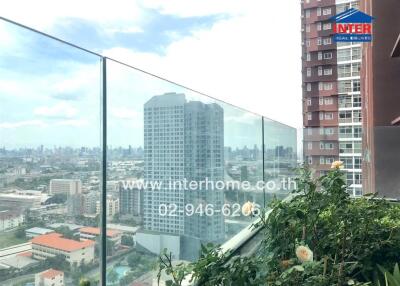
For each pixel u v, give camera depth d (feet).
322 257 5.86
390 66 19.07
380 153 16.69
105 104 4.80
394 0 19.25
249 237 9.44
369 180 17.75
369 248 6.48
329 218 6.59
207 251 5.60
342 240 6.30
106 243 4.77
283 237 6.44
